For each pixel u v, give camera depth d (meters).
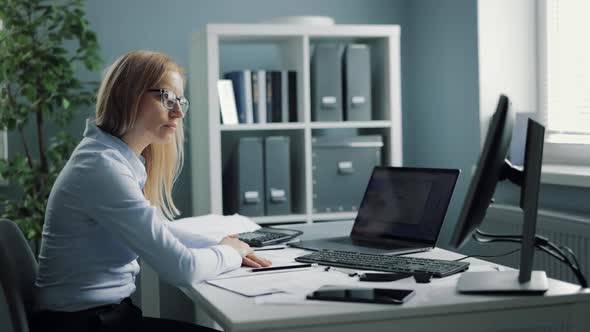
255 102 3.37
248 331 1.37
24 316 1.66
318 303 1.49
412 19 3.97
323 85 3.41
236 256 1.87
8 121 3.17
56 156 3.24
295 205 3.54
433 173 2.25
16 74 3.18
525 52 3.41
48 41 3.21
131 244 1.71
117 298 1.82
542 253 2.76
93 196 1.72
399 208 2.29
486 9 3.37
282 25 3.31
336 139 3.40
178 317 2.86
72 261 1.77
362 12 3.96
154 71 1.85
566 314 1.56
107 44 3.63
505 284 1.59
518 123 3.02
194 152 3.56
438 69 3.73
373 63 3.65
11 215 3.22
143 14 3.68
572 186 2.80
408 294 1.52
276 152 3.35
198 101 3.44
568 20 3.25
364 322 1.43
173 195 3.72
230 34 3.25
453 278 1.73
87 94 3.32
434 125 3.79
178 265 1.70
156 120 1.86
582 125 3.17
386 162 3.55
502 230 3.07
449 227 3.68
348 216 3.42
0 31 3.16
